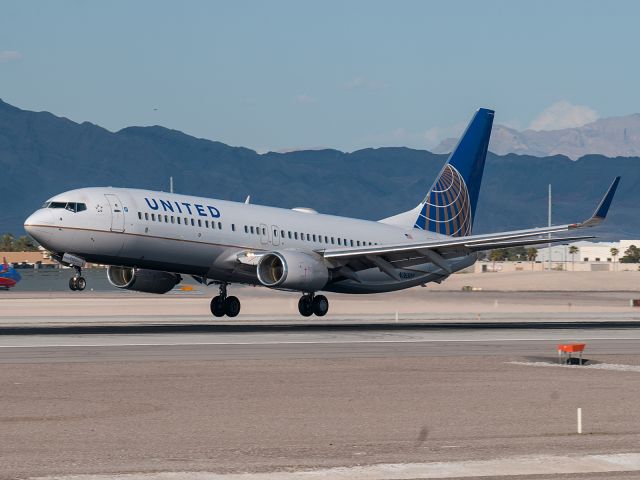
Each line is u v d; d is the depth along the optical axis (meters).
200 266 123.12
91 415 51.81
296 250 123.19
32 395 58.34
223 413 52.75
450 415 52.75
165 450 43.06
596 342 99.25
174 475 37.78
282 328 115.06
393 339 99.25
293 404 55.84
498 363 77.50
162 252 118.25
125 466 39.62
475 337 103.44
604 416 52.69
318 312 132.25
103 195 114.75
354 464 40.03
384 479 37.25
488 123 152.75
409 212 150.12
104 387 61.72
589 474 37.97
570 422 50.81
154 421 50.22
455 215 151.50
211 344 90.88
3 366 72.12
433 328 119.00
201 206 123.00
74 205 112.31
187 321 128.00
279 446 44.09
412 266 137.12
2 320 128.38
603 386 64.06
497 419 51.59
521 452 42.72
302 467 39.38
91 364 73.75
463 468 39.03
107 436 46.28
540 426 49.62
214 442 44.97
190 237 119.94
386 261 129.50
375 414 52.84
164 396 58.25
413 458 41.38
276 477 37.50
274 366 73.69
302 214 136.12
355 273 130.88
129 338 96.44
